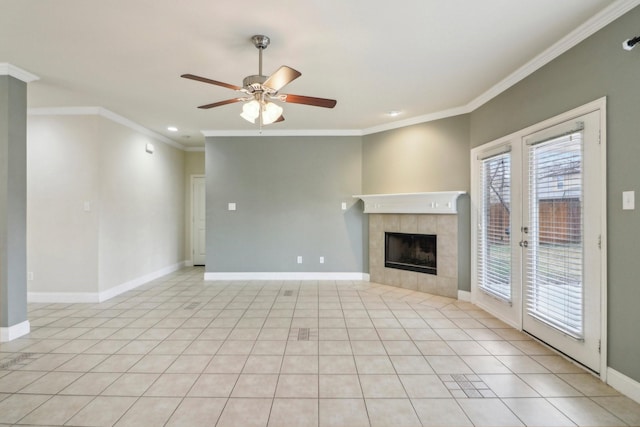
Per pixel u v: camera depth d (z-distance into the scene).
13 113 3.13
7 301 3.07
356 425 1.87
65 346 2.95
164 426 1.86
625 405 2.03
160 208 6.02
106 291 4.49
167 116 4.75
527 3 2.16
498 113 3.60
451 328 3.36
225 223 5.65
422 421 1.91
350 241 5.62
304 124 5.20
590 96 2.37
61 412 1.99
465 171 4.30
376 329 3.34
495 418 1.93
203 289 5.00
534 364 2.58
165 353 2.80
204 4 2.15
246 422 1.89
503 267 3.49
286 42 2.66
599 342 2.30
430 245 4.81
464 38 2.61
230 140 5.63
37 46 2.72
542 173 2.86
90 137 4.32
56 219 4.34
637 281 2.04
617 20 2.16
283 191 5.63
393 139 5.12
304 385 2.29
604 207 2.24
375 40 2.64
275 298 4.50
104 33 2.52
